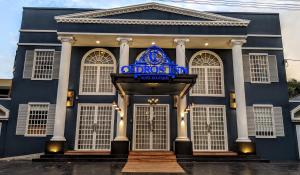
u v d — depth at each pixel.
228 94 22.16
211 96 22.14
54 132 19.22
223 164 16.72
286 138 21.23
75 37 20.83
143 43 21.75
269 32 23.06
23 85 21.59
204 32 20.59
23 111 21.14
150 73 14.73
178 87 17.27
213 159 17.77
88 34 20.22
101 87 22.12
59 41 22.36
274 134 21.25
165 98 21.84
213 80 22.59
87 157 17.94
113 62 22.58
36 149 20.55
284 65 22.58
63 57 20.17
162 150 20.83
